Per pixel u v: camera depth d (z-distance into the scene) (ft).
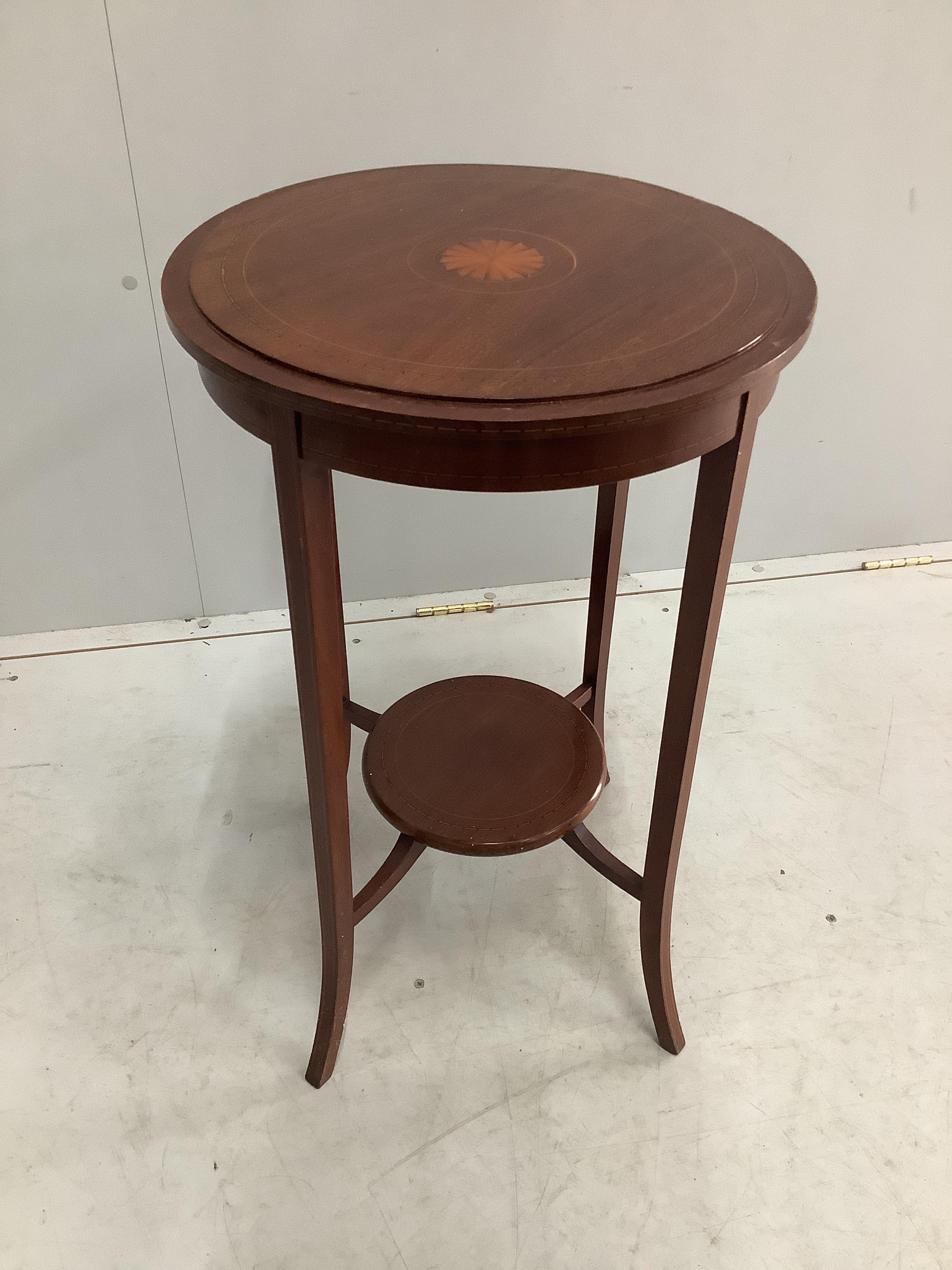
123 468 6.02
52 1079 4.20
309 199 3.84
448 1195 3.85
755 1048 4.37
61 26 4.62
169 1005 4.49
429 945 4.79
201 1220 3.77
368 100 5.12
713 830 5.37
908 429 6.90
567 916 4.94
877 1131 4.08
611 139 5.47
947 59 5.43
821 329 6.33
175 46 4.77
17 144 4.88
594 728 4.77
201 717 6.01
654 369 2.69
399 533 6.63
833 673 6.47
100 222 5.17
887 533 7.48
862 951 4.78
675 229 3.61
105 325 5.48
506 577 7.06
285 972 4.65
